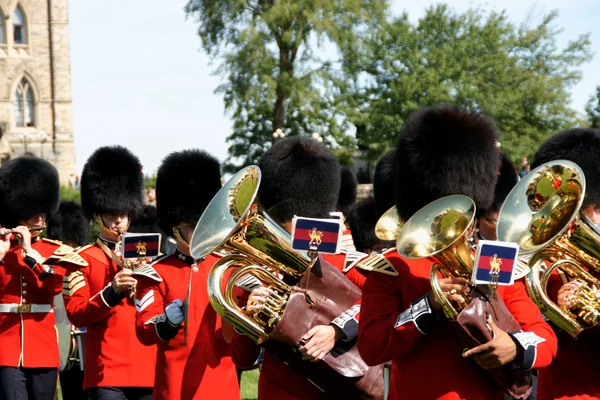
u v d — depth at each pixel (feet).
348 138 168.55
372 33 167.73
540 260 17.15
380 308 16.03
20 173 31.63
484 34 178.81
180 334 22.61
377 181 28.60
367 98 172.76
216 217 18.75
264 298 18.38
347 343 18.52
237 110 165.17
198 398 22.45
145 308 23.07
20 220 31.76
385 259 16.11
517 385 15.24
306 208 21.50
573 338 18.16
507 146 165.78
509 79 177.58
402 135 17.42
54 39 238.27
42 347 28.78
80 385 32.35
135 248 24.68
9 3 233.55
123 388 25.95
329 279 18.56
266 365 19.89
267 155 22.07
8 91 234.79
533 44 193.16
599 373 18.39
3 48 234.58
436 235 14.80
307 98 159.84
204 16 161.38
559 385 18.72
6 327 28.66
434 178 16.79
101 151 28.55
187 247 23.70
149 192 89.92
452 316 14.66
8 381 28.35
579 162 20.25
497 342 14.52
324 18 158.81
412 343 15.17
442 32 178.60
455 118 16.96
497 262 14.52
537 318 16.07
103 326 26.00
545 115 181.88
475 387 15.53
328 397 19.39
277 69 161.17
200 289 22.97
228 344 22.89
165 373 22.68
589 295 17.31
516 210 16.65
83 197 28.63
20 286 28.78
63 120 239.30
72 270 26.53
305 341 17.98
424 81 168.55
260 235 18.52
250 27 158.20
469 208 14.73
